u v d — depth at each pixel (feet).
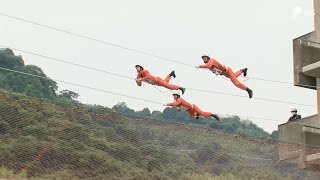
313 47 143.95
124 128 115.14
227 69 107.65
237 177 122.31
